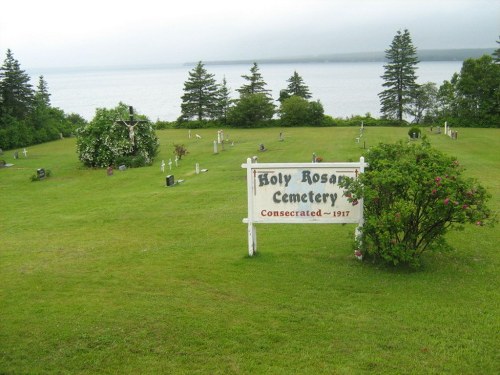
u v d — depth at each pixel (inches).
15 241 605.0
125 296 355.9
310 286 366.0
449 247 393.1
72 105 7431.1
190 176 1278.3
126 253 496.1
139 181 1284.4
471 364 257.4
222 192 935.7
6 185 1349.7
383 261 415.2
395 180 375.2
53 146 2630.4
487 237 500.7
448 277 380.5
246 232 580.4
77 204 943.7
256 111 3193.9
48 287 383.9
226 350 275.7
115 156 1640.0
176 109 6412.4
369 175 394.0
